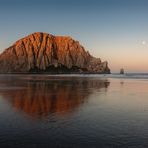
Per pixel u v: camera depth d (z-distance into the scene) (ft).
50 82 335.67
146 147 54.34
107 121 78.84
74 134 63.16
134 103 122.83
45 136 61.16
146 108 106.73
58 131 66.03
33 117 84.23
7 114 89.92
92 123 75.77
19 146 54.08
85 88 225.56
